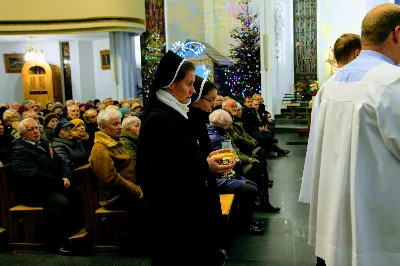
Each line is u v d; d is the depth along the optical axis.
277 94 15.49
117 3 13.04
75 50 16.02
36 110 9.25
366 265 1.77
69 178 4.71
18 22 12.90
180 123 2.24
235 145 5.99
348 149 1.84
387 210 1.78
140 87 15.59
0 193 4.34
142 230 4.14
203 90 2.85
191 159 2.21
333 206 1.88
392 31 1.85
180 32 19.06
